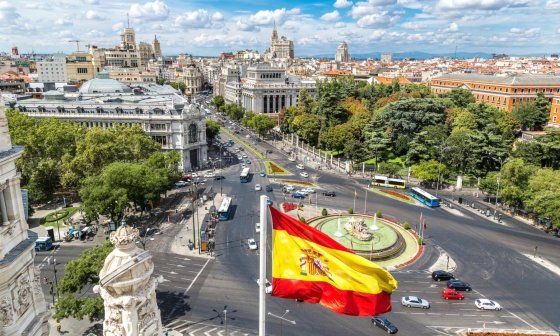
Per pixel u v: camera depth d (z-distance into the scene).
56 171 128.50
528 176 123.12
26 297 31.62
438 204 130.25
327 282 27.52
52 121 147.00
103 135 129.38
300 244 27.61
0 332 28.92
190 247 98.50
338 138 184.38
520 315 73.06
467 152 154.75
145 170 113.19
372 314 27.56
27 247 31.09
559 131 146.00
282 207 127.19
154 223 114.56
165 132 164.50
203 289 80.69
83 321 68.88
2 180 29.58
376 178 152.12
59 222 113.44
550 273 88.50
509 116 197.12
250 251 98.06
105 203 101.06
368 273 27.78
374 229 109.81
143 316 22.23
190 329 67.62
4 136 30.67
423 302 75.12
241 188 146.50
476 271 89.00
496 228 113.19
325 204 131.38
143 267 22.03
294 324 69.69
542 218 112.81
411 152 164.38
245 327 68.62
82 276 64.31
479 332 67.50
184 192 141.75
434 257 95.50
